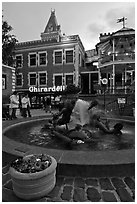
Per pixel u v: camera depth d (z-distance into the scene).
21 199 2.12
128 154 2.92
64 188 2.33
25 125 6.86
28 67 25.58
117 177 2.57
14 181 2.12
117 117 8.05
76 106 5.61
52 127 5.92
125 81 20.05
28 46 25.45
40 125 7.18
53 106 20.88
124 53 18.89
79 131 4.78
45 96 22.70
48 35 31.77
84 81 27.39
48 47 24.41
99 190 2.28
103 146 4.14
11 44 22.89
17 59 26.19
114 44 19.38
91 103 5.65
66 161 2.65
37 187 2.08
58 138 4.72
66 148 4.01
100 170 2.55
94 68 24.05
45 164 2.25
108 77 25.78
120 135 5.26
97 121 5.61
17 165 2.22
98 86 16.81
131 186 2.36
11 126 6.07
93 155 2.88
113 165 2.55
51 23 34.28
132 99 13.11
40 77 25.08
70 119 5.50
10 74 15.32
